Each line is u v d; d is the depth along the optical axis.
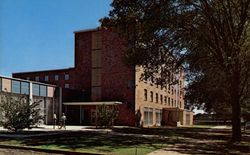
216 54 28.28
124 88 55.31
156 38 28.64
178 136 33.72
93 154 18.62
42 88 51.50
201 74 35.91
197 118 104.06
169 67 31.44
